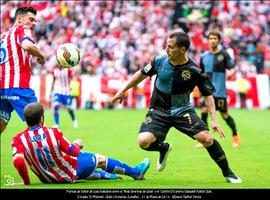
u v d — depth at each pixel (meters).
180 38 9.84
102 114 28.92
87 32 39.72
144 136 10.25
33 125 9.88
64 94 22.12
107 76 34.66
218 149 10.38
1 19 40.97
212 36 16.78
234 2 42.53
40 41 37.84
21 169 9.81
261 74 35.72
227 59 16.77
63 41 37.81
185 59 10.20
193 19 40.69
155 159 14.19
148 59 35.84
